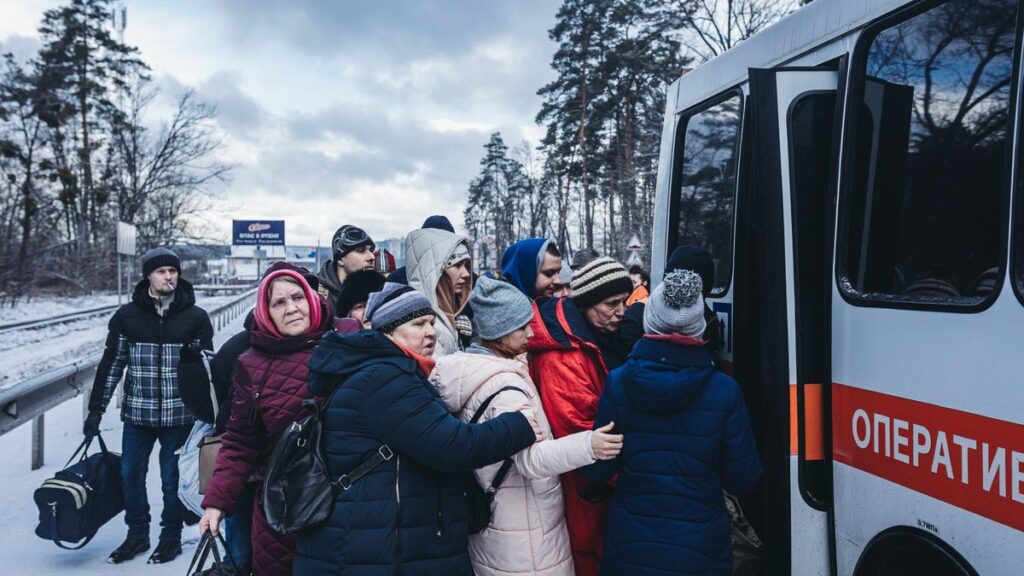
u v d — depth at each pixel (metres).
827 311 2.86
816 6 3.17
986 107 2.28
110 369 4.90
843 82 2.92
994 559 2.09
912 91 2.58
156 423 4.84
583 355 3.13
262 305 3.26
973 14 2.36
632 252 19.78
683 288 2.69
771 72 3.02
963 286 2.29
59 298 42.44
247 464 3.20
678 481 2.68
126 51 47.66
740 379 3.51
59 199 41.50
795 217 2.96
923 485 2.35
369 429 2.48
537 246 4.18
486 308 2.86
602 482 3.02
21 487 6.41
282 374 3.21
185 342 4.93
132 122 48.34
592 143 37.22
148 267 4.88
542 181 50.81
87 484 4.65
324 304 3.42
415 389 2.48
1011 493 2.04
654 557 2.65
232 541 3.72
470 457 2.45
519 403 2.70
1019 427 2.03
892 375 2.51
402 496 2.46
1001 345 2.10
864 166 2.76
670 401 2.65
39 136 40.97
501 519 2.78
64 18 45.44
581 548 3.14
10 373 14.39
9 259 36.84
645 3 28.98
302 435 2.54
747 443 2.70
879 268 2.64
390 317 2.66
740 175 3.65
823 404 2.87
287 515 2.46
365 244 5.21
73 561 4.86
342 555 2.41
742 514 3.39
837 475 2.78
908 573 2.43
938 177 2.43
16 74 40.50
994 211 2.21
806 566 2.84
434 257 3.89
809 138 3.04
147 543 5.03
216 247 52.62
